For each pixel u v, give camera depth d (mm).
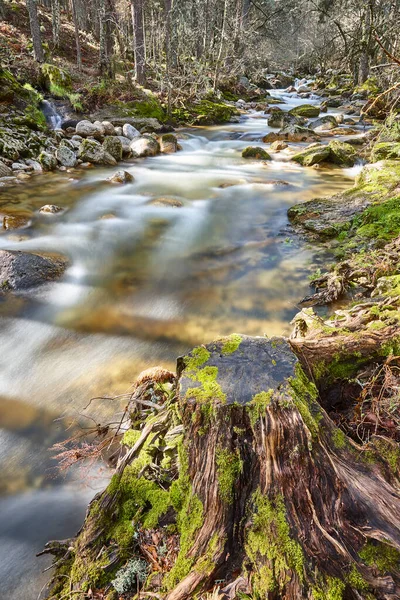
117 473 2123
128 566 1761
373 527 1589
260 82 31000
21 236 6520
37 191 8719
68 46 20312
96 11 23578
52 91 14484
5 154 10117
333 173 10312
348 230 6180
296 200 8242
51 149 11188
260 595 1450
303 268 5375
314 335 2666
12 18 20000
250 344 2191
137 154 12195
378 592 1425
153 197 8547
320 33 24531
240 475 1707
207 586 1537
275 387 1862
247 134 15328
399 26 10023
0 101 12336
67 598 1729
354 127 15578
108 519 1953
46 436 2938
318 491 1646
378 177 7773
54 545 2076
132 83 17594
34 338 4125
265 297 4789
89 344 4023
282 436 1693
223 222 7238
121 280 5352
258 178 9922
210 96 20969
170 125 16188
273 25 31188
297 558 1490
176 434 2289
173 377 2959
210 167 11180
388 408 2279
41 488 2551
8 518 2377
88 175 10047
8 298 4820
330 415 2365
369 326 2748
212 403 1783
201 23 24672
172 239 6613
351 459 1841
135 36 18234
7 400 3305
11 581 2027
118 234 6805
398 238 5047
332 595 1409
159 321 4406
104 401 3230
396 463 1893
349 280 4602
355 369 2510
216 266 5660
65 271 5523
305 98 27078
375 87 22766
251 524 1619
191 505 1794
